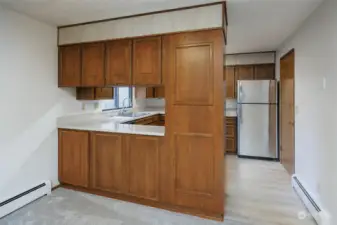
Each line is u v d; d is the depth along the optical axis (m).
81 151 3.04
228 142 5.04
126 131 2.77
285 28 3.19
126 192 2.81
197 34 2.38
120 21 2.74
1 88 2.43
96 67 2.92
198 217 2.43
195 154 2.46
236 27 3.16
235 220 2.37
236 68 5.14
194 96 2.42
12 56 2.53
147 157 2.68
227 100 5.39
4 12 2.43
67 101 3.30
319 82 2.42
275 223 2.31
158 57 2.57
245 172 3.84
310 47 2.70
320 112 2.40
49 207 2.62
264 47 4.46
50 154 3.06
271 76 4.93
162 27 2.52
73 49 3.04
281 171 3.90
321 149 2.36
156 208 2.63
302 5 2.39
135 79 2.71
